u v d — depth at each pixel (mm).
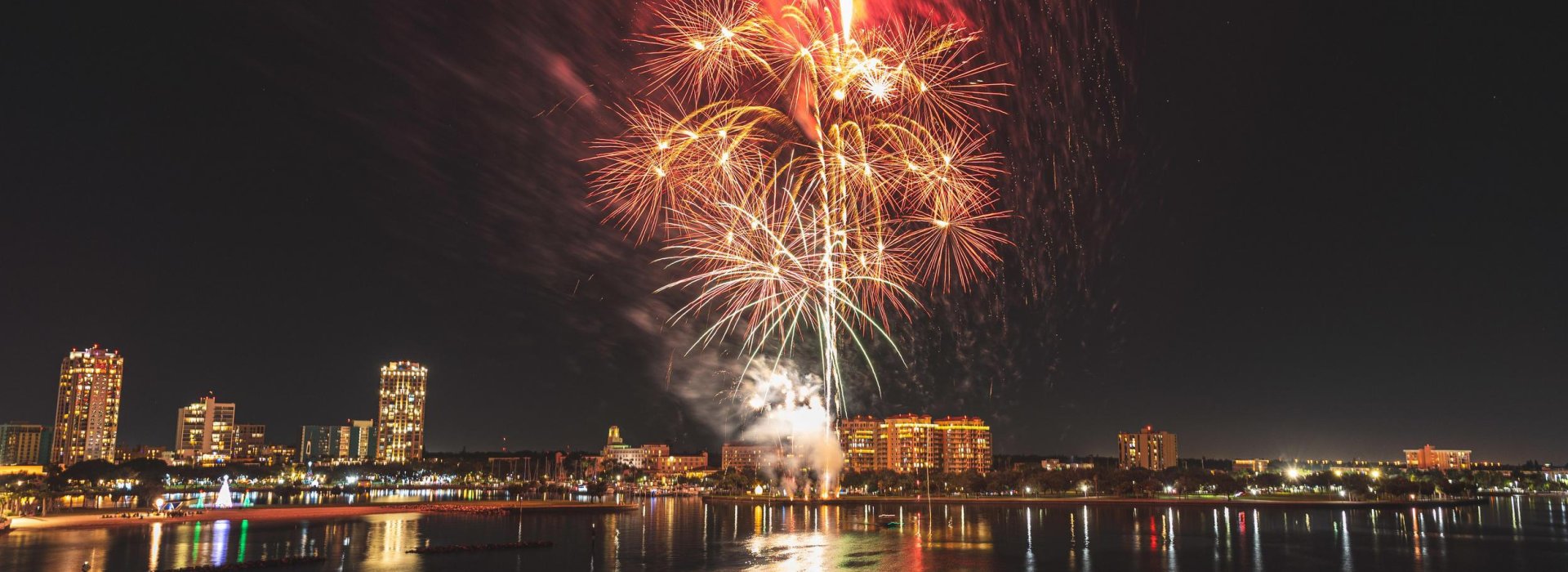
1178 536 179750
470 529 194250
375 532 183500
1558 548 160625
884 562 137250
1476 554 152000
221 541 161250
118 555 138875
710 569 128875
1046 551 152500
